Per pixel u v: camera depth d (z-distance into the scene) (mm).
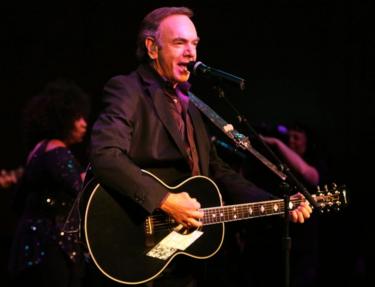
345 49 7754
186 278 3807
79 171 4797
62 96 5121
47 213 4715
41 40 7379
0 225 7195
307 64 7754
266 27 7742
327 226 6941
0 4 7273
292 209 4062
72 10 7438
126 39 7531
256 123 7582
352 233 6988
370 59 7762
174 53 3779
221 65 7672
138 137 3645
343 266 6902
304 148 6652
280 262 5715
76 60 7449
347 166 7641
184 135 3906
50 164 4738
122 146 3441
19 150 7258
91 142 3471
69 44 7430
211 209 3766
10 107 7277
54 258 4598
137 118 3654
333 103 7773
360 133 7754
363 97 7750
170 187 3672
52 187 4738
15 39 7320
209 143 4051
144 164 3656
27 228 4730
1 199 7207
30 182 4836
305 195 3832
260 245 5758
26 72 7332
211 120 3994
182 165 3754
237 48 7703
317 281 6730
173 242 3643
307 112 7754
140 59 3957
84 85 7441
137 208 3535
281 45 7754
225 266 5629
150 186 3402
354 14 7738
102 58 7496
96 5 7465
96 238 3436
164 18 3848
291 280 6059
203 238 3812
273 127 6781
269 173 5609
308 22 7785
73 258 4559
